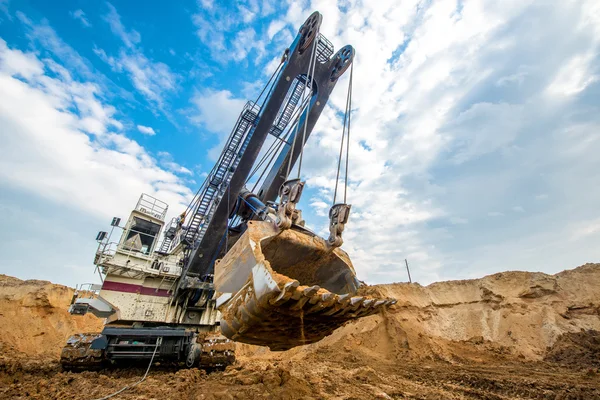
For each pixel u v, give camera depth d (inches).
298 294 150.3
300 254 234.2
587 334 687.1
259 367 457.1
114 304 413.4
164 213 526.0
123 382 327.6
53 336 736.3
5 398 268.4
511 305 879.1
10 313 690.8
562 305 832.3
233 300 191.3
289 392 273.1
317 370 503.5
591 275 888.9
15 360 415.5
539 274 940.0
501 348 730.8
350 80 297.9
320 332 209.6
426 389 378.6
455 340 835.4
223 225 446.9
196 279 437.7
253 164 442.9
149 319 424.5
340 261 242.2
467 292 1015.0
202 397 246.1
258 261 182.9
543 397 334.0
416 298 981.2
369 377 436.8
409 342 743.1
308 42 433.7
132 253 448.8
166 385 310.3
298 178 221.9
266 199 477.1
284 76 430.9
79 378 337.7
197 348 391.5
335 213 246.1
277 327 188.4
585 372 485.1
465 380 432.8
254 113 476.4
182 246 526.0
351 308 176.2
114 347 372.2
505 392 363.6
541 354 690.2
